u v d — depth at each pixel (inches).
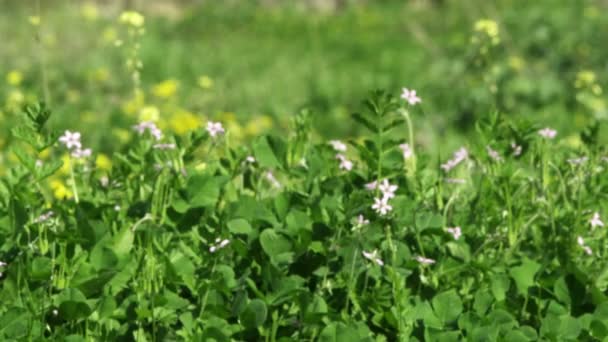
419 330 134.0
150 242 130.3
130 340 130.5
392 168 151.9
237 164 156.7
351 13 771.4
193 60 554.3
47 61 478.9
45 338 128.4
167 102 403.9
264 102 454.6
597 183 154.0
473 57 438.0
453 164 161.5
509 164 148.3
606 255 144.3
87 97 412.2
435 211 153.0
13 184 143.9
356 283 138.7
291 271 139.2
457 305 134.8
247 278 132.7
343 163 159.6
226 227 140.5
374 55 612.7
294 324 132.9
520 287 139.9
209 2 773.9
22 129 133.9
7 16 613.6
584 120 401.7
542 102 430.3
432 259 143.4
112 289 134.2
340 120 429.1
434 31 671.8
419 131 406.0
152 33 658.2
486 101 424.8
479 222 149.9
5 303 131.0
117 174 157.8
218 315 131.6
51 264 129.5
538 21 514.6
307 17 757.9
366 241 135.7
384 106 145.3
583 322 134.4
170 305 131.7
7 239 137.4
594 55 462.0
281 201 147.4
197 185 142.0
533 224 150.6
